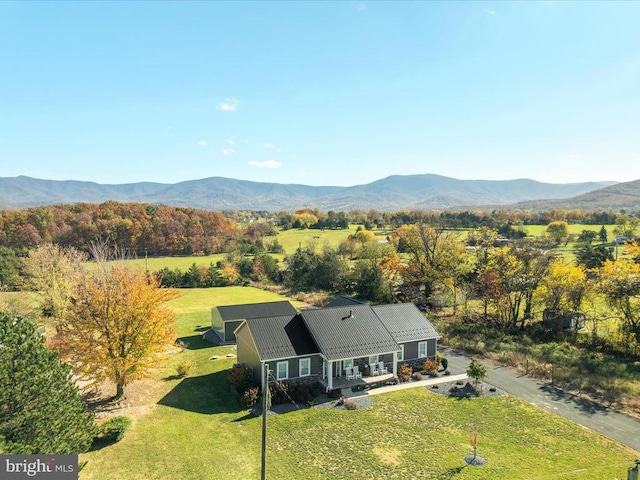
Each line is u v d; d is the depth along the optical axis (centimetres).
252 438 2270
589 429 2361
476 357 3644
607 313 4169
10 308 3922
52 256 4384
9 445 1298
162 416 2527
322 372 3028
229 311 4369
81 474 1895
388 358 3247
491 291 4453
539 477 1897
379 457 2086
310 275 7300
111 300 2636
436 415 2548
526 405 2680
